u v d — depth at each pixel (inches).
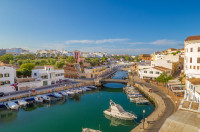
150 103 2044.8
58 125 1435.8
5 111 1770.4
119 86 3329.2
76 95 2556.6
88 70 3944.4
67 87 2755.9
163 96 2005.4
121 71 6254.9
